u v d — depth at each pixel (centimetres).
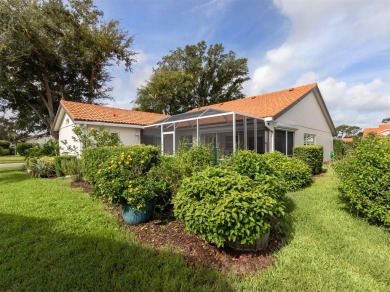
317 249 337
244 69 3488
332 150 1897
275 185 395
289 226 415
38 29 1777
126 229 412
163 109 3195
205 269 289
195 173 406
